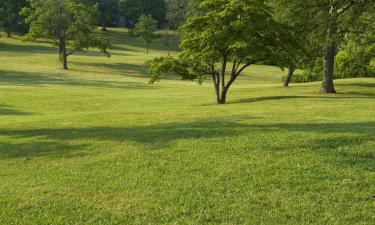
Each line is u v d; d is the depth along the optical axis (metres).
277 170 8.79
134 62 72.62
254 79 61.22
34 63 65.19
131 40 116.50
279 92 33.03
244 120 15.16
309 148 10.27
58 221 6.79
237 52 24.33
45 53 80.50
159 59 26.53
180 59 26.39
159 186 8.20
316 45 28.53
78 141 12.55
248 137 11.66
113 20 141.00
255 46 24.19
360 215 6.73
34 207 7.39
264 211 6.93
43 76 51.88
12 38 103.19
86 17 66.81
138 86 45.06
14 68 58.12
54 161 10.44
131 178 8.73
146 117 18.03
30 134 14.52
